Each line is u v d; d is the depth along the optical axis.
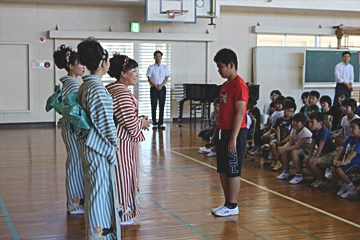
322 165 4.88
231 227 3.62
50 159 6.34
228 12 11.52
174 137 8.62
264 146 6.36
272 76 11.53
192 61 11.38
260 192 4.71
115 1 10.20
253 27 11.62
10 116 10.43
